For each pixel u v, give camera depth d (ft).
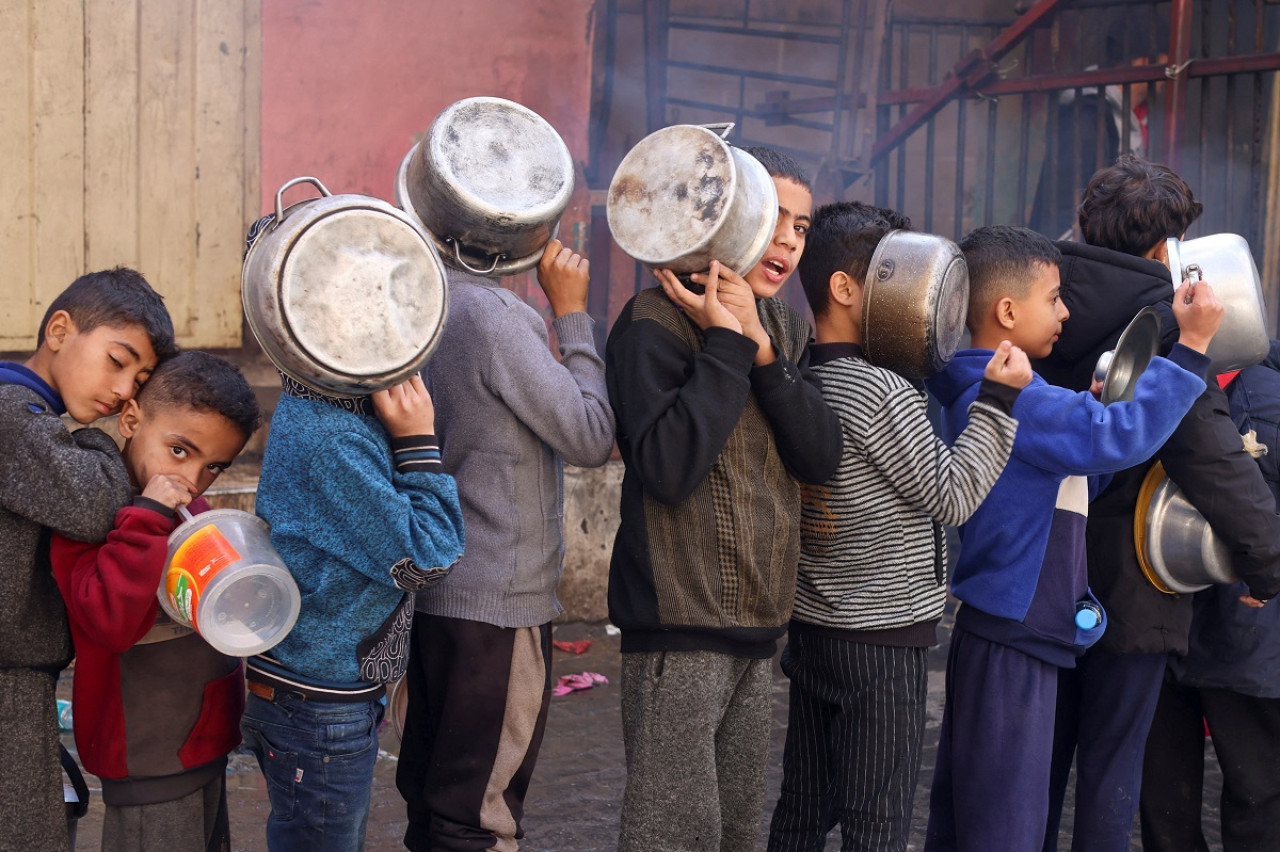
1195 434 9.30
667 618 8.39
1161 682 9.92
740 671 8.75
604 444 8.60
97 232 16.39
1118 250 10.36
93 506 7.15
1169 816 10.82
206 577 7.09
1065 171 25.53
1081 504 9.40
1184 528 9.49
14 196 15.84
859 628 8.92
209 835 8.18
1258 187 20.52
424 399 7.69
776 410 8.36
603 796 13.09
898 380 8.89
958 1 28.76
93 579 7.13
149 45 16.43
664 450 8.09
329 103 16.96
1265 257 26.35
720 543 8.43
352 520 7.50
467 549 8.48
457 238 8.21
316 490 7.63
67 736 13.42
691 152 8.04
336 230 6.95
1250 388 10.44
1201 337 9.04
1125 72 19.93
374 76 17.10
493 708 8.48
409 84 17.25
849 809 9.01
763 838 12.28
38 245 16.05
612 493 18.62
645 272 19.79
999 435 8.87
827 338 9.31
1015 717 9.25
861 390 8.85
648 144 8.21
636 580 8.54
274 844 8.09
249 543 7.34
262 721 7.94
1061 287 10.02
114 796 7.70
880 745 8.90
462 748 8.46
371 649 7.83
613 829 12.36
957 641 9.65
